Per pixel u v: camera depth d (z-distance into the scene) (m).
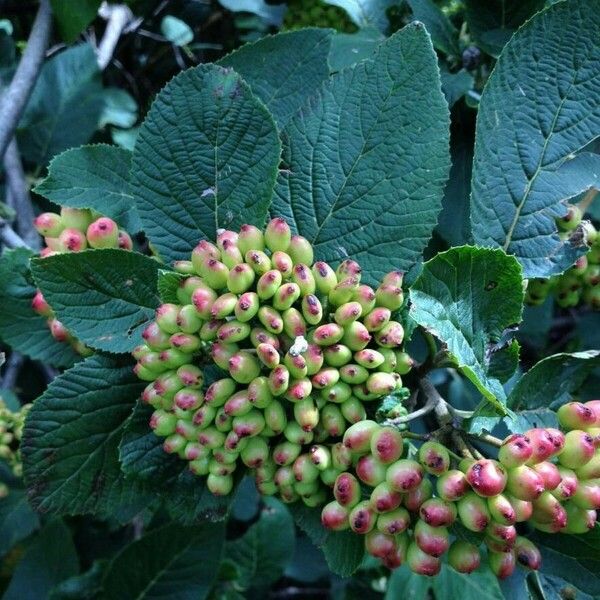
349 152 0.16
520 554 0.15
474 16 0.23
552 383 0.17
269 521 0.33
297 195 0.17
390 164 0.16
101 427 0.18
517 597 0.17
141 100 0.36
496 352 0.16
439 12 0.23
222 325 0.15
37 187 0.19
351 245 0.16
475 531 0.14
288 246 0.15
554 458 0.15
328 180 0.16
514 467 0.13
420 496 0.14
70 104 0.31
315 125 0.17
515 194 0.17
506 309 0.15
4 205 0.25
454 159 0.22
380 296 0.15
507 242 0.18
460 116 0.23
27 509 0.29
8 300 0.21
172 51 0.37
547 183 0.17
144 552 0.25
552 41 0.17
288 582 0.46
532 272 0.17
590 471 0.14
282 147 0.17
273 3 0.32
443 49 0.22
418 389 0.17
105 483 0.18
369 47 0.22
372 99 0.16
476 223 0.17
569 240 0.18
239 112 0.16
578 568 0.16
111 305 0.17
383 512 0.14
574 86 0.17
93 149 0.20
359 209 0.16
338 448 0.15
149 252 0.25
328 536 0.17
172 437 0.16
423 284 0.14
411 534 0.15
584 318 0.36
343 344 0.15
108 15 0.35
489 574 0.22
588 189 0.19
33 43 0.24
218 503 0.17
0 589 0.36
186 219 0.17
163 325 0.15
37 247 0.27
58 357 0.22
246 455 0.15
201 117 0.16
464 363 0.14
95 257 0.16
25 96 0.24
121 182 0.20
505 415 0.14
